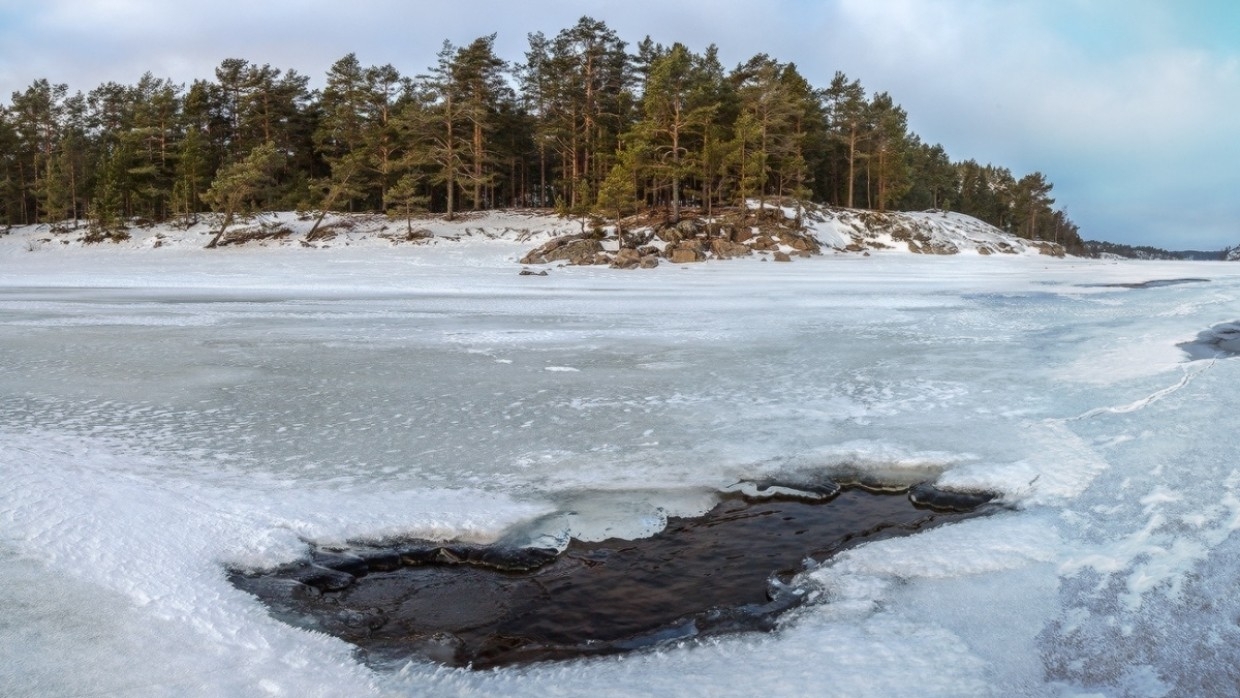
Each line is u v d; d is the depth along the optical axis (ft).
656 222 190.29
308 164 255.50
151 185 233.35
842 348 45.27
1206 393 29.01
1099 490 19.65
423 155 212.43
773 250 175.42
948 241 214.07
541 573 16.70
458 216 214.90
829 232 202.59
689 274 136.77
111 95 281.74
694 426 27.45
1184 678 11.60
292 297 90.02
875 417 28.25
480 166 224.74
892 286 105.81
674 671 12.44
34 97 266.98
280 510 19.16
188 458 23.39
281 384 35.06
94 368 39.01
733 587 15.96
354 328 56.85
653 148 188.55
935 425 26.86
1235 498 18.26
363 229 208.33
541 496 20.65
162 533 17.53
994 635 13.12
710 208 199.11
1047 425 26.20
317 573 16.28
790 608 14.74
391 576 16.57
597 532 18.65
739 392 33.01
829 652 12.78
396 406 30.71
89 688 11.61
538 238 188.85
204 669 12.30
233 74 255.70
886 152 232.53
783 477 22.21
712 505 20.45
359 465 22.97
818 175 269.03
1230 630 12.78
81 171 255.50
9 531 17.26
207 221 221.66
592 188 212.43
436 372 38.11
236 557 16.63
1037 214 345.31
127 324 59.11
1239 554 15.38
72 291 101.45
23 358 42.06
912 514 19.76
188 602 14.49
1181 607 13.58
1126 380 32.91
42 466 22.06
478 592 15.88
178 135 252.01
